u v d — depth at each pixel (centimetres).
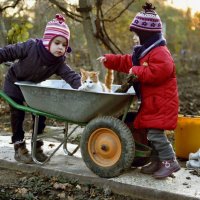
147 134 480
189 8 1528
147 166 493
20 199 452
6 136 675
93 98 467
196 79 1586
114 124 468
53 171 505
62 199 457
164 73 457
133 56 483
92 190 471
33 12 921
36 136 519
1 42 795
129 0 910
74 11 861
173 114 466
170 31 1839
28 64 508
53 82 554
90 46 804
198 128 552
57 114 498
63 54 511
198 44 2028
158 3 1336
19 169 527
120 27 971
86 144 484
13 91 529
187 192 444
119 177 479
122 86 468
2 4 857
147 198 452
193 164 519
